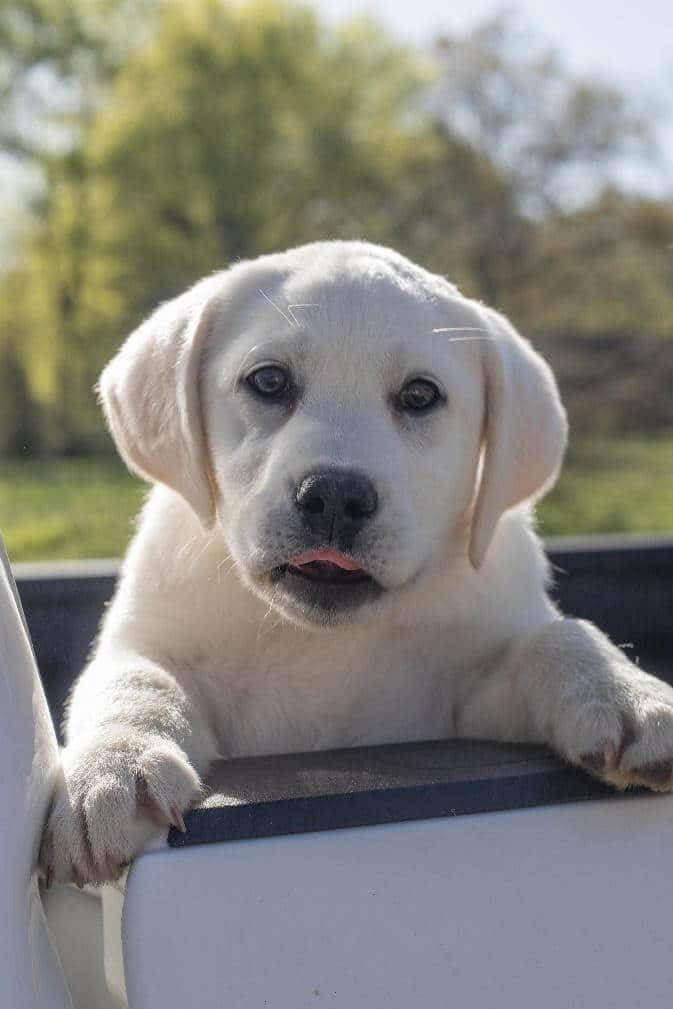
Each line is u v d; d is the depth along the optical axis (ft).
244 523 2.64
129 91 22.12
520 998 2.15
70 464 18.94
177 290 21.93
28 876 2.09
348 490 2.53
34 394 20.38
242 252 22.38
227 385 2.75
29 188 22.15
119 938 2.21
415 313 2.75
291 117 22.40
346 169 21.79
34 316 20.94
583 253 18.81
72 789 2.21
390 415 2.69
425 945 2.11
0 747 2.03
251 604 2.68
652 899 2.20
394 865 2.11
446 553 2.76
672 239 18.65
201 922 2.06
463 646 2.75
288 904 2.08
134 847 2.16
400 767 2.26
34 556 11.16
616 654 2.54
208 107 22.12
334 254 2.86
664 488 15.49
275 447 2.64
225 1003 2.05
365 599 2.61
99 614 3.44
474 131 19.66
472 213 19.16
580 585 3.74
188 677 2.71
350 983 2.09
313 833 2.10
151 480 2.90
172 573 2.72
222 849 2.07
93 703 2.45
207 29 22.52
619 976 2.18
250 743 2.72
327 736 2.72
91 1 22.82
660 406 18.61
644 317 18.86
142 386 2.88
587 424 18.61
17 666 2.10
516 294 19.04
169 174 21.90
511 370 2.85
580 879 2.18
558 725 2.39
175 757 2.23
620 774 2.24
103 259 21.62
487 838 2.15
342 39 22.61
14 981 2.00
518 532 2.89
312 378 2.69
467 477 2.79
